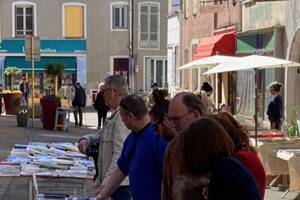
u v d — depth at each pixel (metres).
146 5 43.97
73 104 25.64
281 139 12.88
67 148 8.90
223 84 26.48
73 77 43.50
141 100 5.45
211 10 25.20
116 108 6.47
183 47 33.50
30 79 42.56
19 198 10.55
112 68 44.16
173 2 36.34
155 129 5.25
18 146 9.07
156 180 5.16
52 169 7.39
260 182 3.49
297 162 11.07
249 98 22.94
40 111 27.66
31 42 23.67
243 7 23.06
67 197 6.34
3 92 31.17
